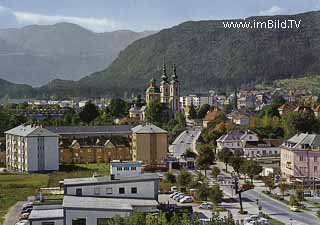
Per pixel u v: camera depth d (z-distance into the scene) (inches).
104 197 4180.6
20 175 7662.4
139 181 4264.3
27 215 4485.7
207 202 5177.2
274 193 5787.4
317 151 6668.3
